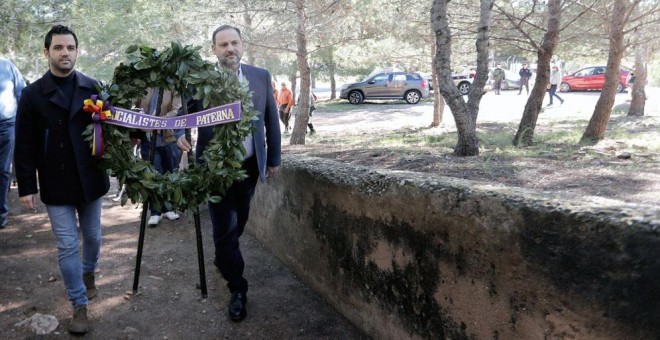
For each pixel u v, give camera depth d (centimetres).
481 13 685
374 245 294
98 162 317
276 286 385
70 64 301
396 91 2589
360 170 320
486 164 554
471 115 677
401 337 278
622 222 163
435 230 243
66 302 353
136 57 321
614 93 846
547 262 185
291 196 398
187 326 326
